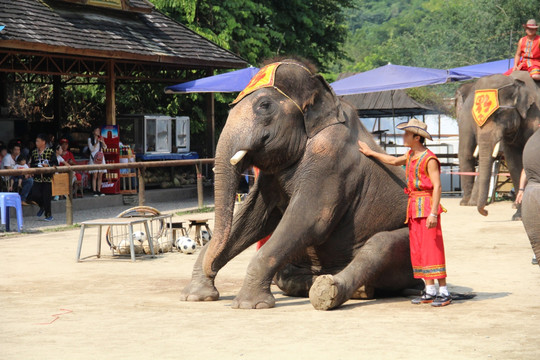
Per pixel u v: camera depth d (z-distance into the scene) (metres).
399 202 8.26
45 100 30.86
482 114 15.22
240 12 31.88
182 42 24.55
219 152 7.71
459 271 9.93
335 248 8.19
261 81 7.89
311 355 5.66
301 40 37.53
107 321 7.05
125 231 14.89
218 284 9.27
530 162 7.35
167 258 11.64
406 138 7.85
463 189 19.83
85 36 21.02
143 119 23.86
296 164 7.94
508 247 12.11
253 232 8.41
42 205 17.70
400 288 8.29
